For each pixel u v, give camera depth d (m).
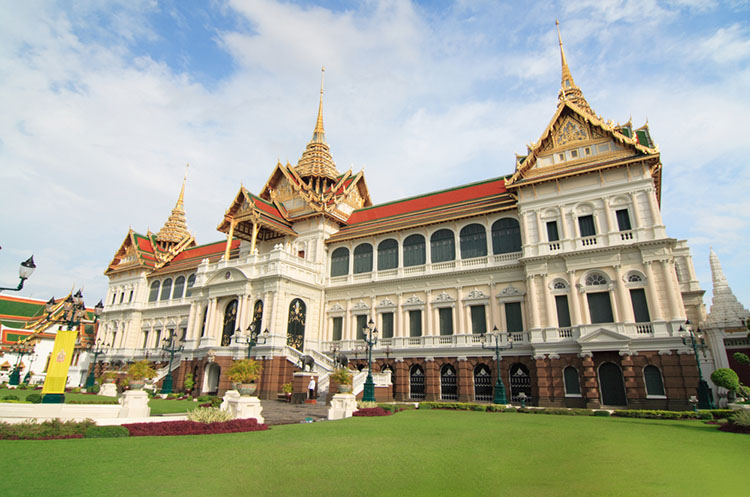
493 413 29.00
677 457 13.30
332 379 35.16
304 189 56.44
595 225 36.66
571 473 11.27
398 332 44.97
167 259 74.81
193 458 12.64
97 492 9.03
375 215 54.91
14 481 9.62
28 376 65.88
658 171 38.56
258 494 9.23
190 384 46.69
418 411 30.58
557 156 40.25
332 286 50.72
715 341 38.78
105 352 70.56
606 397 33.19
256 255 49.53
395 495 9.27
